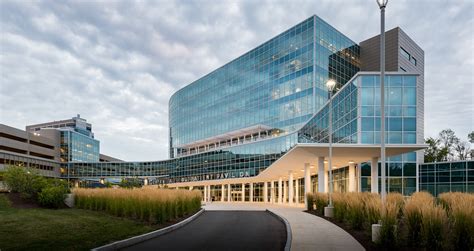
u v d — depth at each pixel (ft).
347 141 103.14
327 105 120.67
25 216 56.08
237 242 39.93
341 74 196.03
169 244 38.24
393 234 34.55
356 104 96.12
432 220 31.63
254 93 217.97
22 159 259.19
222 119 246.27
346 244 36.27
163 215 56.59
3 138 247.09
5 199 73.20
